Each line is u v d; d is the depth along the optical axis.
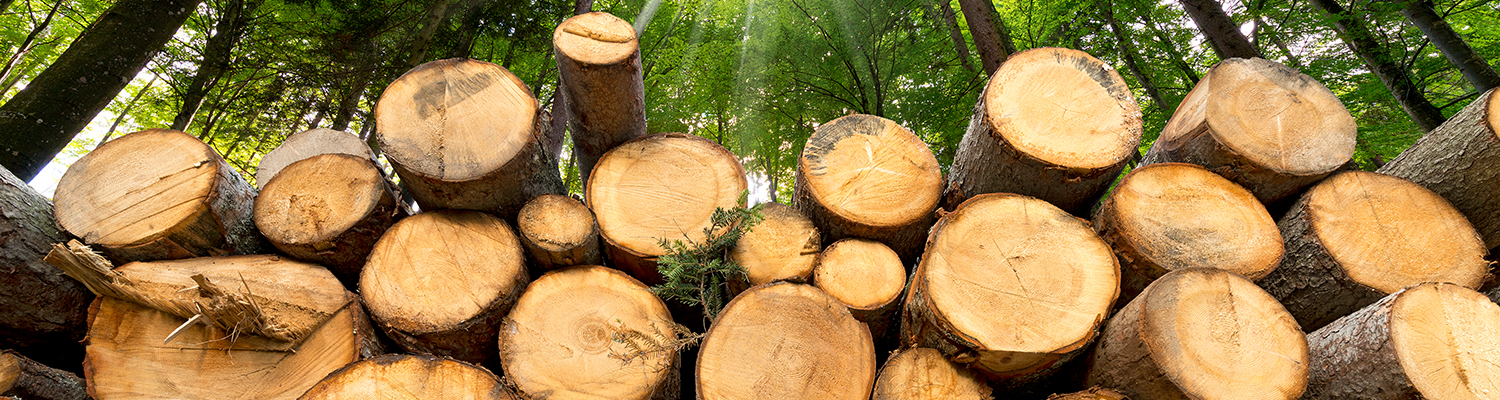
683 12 8.34
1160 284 1.38
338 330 1.65
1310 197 1.79
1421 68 5.17
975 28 4.25
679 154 2.18
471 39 6.75
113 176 1.75
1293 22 5.09
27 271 1.63
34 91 2.79
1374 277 1.65
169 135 1.82
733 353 1.45
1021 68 1.89
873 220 1.89
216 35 5.89
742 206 1.98
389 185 1.93
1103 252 1.54
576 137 2.46
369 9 6.07
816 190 1.94
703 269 1.79
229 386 1.60
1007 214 1.61
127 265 1.62
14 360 1.58
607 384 1.58
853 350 1.47
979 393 1.50
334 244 1.76
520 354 1.61
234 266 1.70
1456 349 1.31
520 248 1.81
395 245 1.76
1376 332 1.38
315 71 5.90
